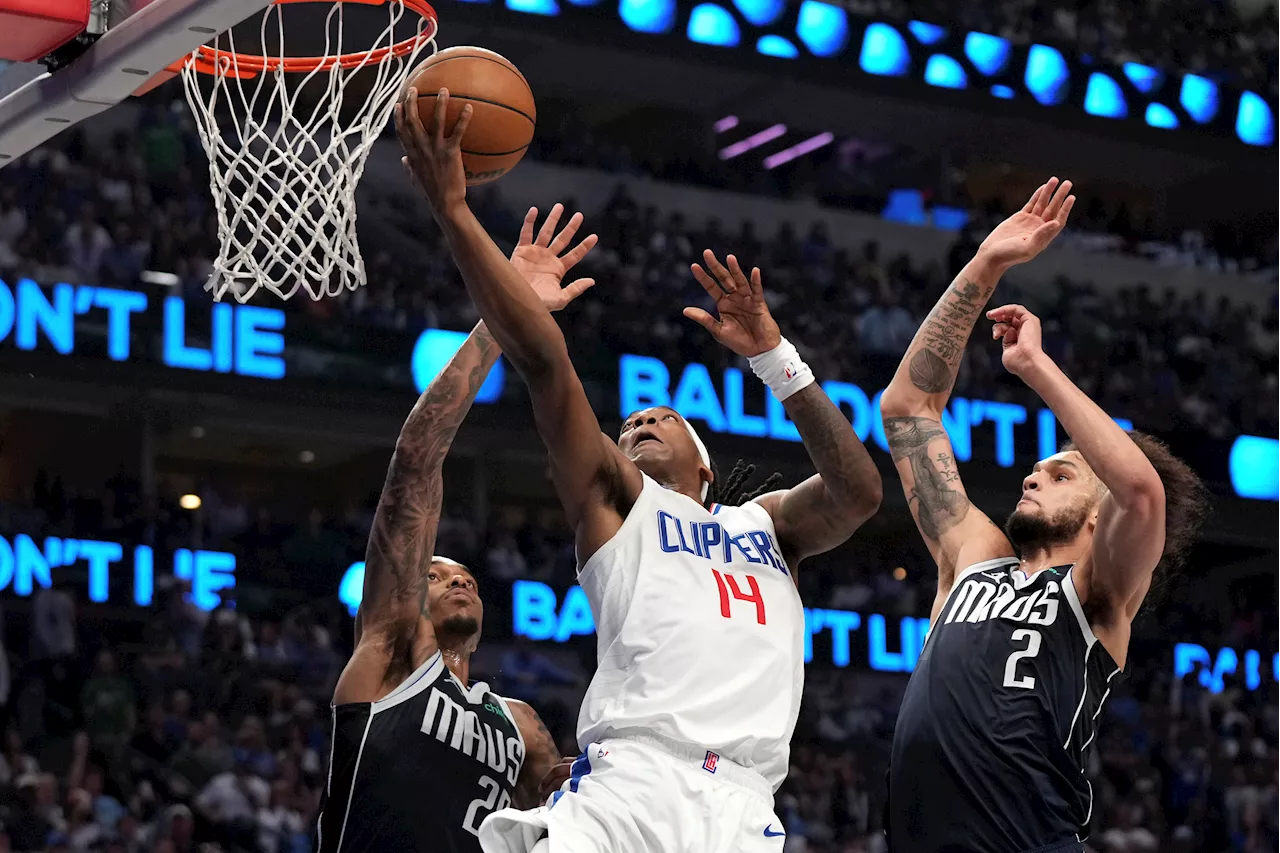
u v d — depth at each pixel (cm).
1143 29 2066
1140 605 384
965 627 371
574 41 1755
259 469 1816
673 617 343
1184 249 2102
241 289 1509
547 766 468
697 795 329
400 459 425
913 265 2025
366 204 1678
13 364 1400
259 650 1412
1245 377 1964
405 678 428
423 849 417
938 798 356
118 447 1575
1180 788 1598
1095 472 356
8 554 1373
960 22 1964
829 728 1603
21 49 419
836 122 2030
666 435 388
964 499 397
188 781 1271
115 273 1461
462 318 1638
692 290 1761
